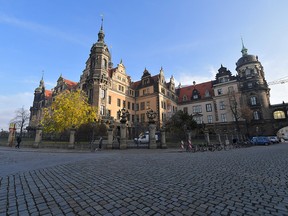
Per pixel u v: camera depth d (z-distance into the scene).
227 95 52.91
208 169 8.00
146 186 5.36
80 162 10.68
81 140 25.44
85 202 4.12
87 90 42.91
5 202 4.16
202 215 3.36
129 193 4.73
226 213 3.44
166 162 10.58
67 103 31.78
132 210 3.64
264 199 4.14
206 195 4.49
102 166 9.10
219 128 52.34
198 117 57.03
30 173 7.41
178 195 4.52
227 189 4.95
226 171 7.45
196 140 31.39
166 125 33.66
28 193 4.80
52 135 32.84
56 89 60.34
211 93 58.00
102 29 47.59
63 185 5.56
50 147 25.00
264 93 49.75
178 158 12.77
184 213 3.46
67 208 3.79
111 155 15.38
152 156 14.40
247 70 53.72
